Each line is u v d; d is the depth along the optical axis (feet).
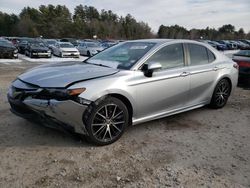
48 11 296.30
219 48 128.67
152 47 15.66
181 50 16.98
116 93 13.20
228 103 22.31
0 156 11.85
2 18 284.82
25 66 50.08
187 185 10.32
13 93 13.47
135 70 14.28
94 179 10.48
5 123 15.49
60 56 76.64
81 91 12.19
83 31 285.23
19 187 9.78
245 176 11.14
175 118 17.81
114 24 312.91
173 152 12.94
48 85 12.45
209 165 11.87
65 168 11.15
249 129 16.44
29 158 11.80
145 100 14.56
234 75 20.59
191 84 17.03
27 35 273.54
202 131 15.76
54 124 12.49
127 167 11.44
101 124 13.01
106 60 16.11
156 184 10.31
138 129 15.60
